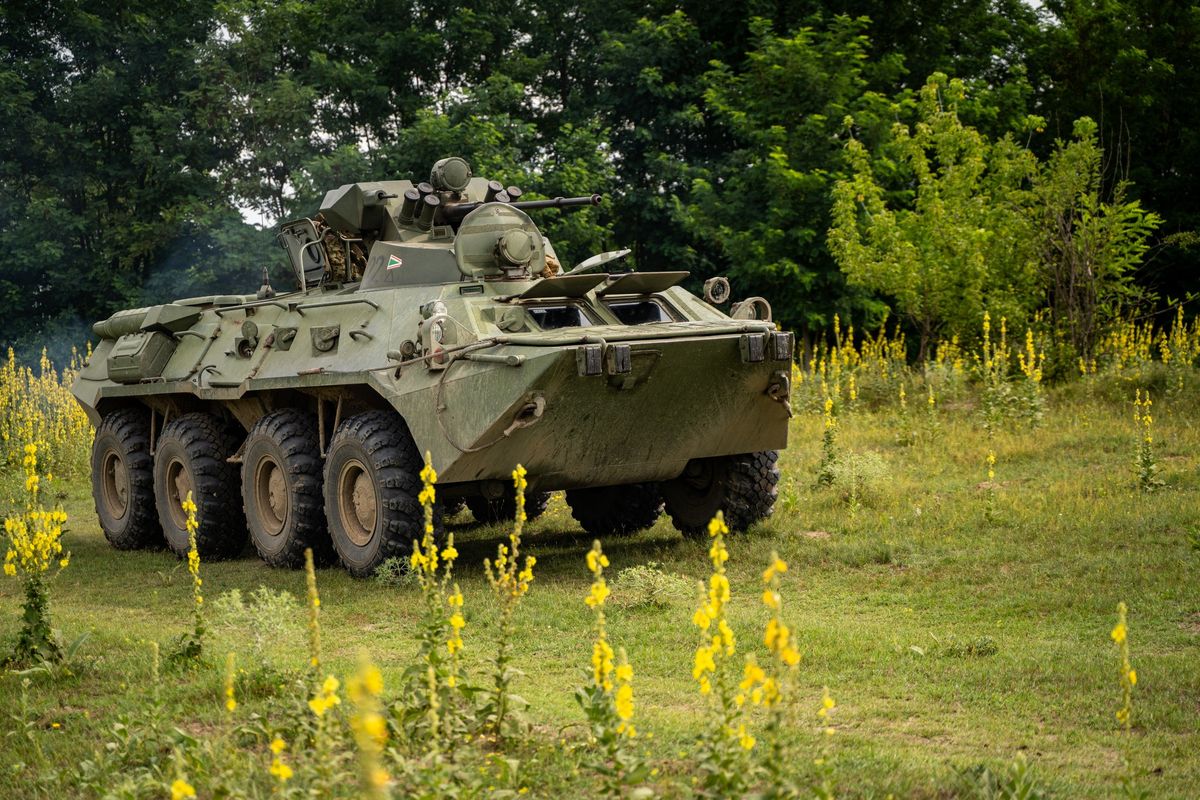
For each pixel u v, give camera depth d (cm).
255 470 1122
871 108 2473
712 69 2753
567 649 758
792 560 985
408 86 2808
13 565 713
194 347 1247
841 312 2433
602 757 471
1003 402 1570
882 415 1711
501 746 525
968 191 2014
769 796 396
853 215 2081
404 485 968
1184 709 604
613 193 2692
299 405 1156
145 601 983
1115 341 1881
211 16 2884
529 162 2684
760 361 952
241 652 713
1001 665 686
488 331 945
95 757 525
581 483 998
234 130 2728
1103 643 732
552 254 1144
